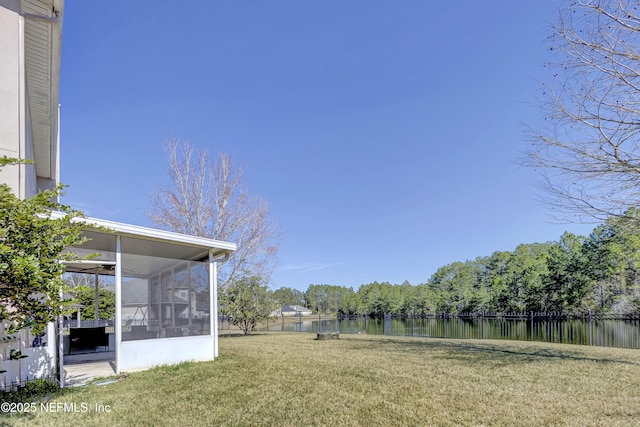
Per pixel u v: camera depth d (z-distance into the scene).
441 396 5.03
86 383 5.73
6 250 3.40
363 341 13.00
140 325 6.97
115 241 6.83
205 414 4.23
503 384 5.73
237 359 8.20
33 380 5.30
